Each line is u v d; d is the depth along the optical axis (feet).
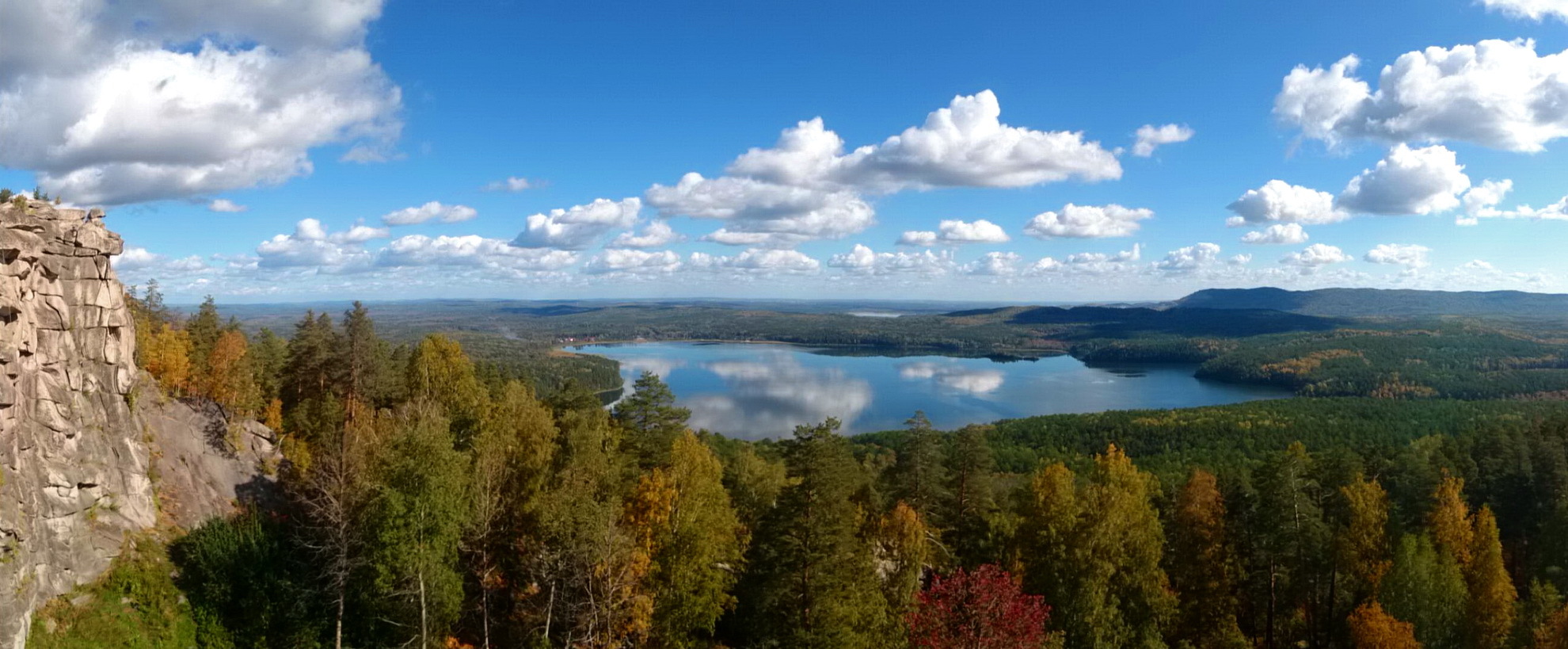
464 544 130.21
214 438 136.26
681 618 126.21
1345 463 186.50
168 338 156.46
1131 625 141.49
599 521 118.32
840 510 131.23
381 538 105.29
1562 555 176.24
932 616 115.85
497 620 135.13
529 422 156.46
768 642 130.41
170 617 101.65
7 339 89.30
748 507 184.85
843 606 125.90
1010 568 156.35
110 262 112.78
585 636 120.98
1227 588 163.84
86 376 106.63
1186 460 437.17
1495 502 219.00
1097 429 542.57
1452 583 147.54
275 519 129.90
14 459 87.97
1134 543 148.56
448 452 113.50
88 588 96.53
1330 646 168.66
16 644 82.48
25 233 93.20
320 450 140.77
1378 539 163.73
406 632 117.29
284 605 111.34
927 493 177.58
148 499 111.86
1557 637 127.75
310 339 201.46
